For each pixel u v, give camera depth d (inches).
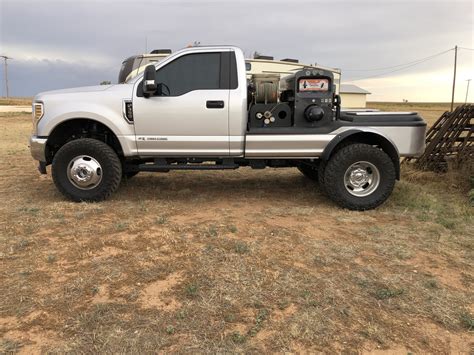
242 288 126.3
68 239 167.2
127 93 209.5
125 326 106.4
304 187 268.2
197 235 172.2
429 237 174.2
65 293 122.8
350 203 211.3
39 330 104.7
